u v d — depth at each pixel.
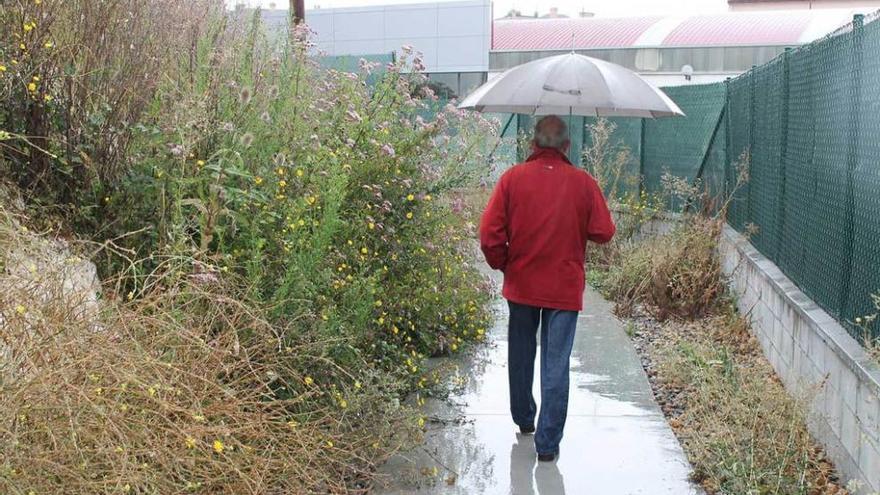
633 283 10.23
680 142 12.58
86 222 5.50
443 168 8.22
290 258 5.50
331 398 5.26
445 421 6.18
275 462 4.35
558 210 5.57
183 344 4.38
